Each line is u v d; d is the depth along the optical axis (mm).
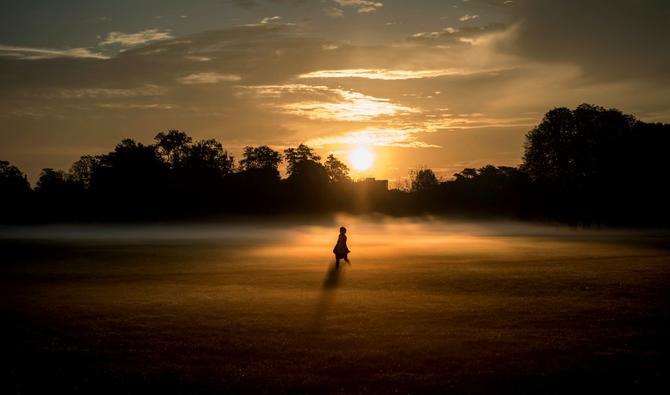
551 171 128125
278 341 17266
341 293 26969
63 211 140000
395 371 14234
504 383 13258
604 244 68812
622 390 12742
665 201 117688
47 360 15359
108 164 142625
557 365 14516
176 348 16531
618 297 25141
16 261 46875
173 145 153375
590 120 124250
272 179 156750
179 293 27188
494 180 161250
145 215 140000
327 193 159250
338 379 13688
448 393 12695
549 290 27500
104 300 25094
